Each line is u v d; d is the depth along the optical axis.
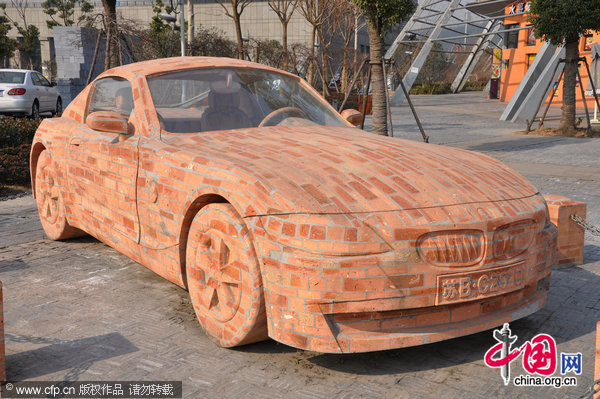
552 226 3.23
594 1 17.20
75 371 2.83
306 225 2.59
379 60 11.24
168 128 3.66
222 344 3.06
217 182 2.94
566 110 18.58
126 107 4.00
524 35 36.84
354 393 2.63
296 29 70.56
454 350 3.12
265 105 4.00
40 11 80.88
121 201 3.81
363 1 10.65
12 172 8.59
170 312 3.64
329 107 4.41
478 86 60.81
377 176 2.93
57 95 20.17
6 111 17.00
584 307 3.81
